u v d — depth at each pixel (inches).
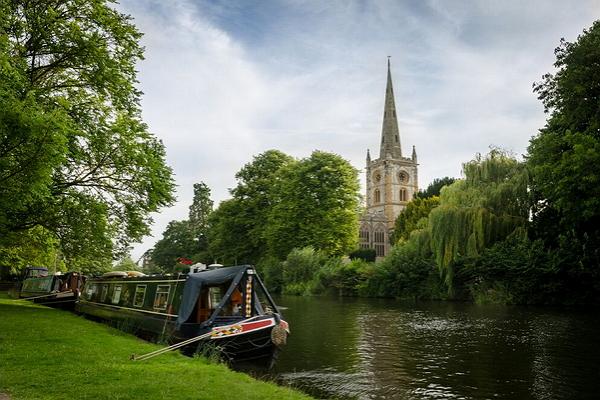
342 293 2128.4
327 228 2167.8
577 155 976.3
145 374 395.2
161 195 927.0
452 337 824.3
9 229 828.0
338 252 2251.5
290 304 1636.3
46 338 575.8
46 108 756.6
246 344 589.3
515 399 470.3
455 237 1569.9
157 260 4210.1
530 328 919.7
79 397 318.3
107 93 946.7
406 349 718.5
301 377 554.9
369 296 2014.0
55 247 996.6
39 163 531.5
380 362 630.5
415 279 1823.3
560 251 1405.0
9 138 527.2
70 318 877.2
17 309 1012.5
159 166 916.0
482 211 1549.0
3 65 603.2
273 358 607.8
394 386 514.9
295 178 2249.0
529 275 1451.8
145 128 953.5
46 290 1357.0
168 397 325.1
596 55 1093.1
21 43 825.5
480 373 567.2
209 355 555.5
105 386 348.5
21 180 538.0
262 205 2605.8
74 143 819.4
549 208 1520.7
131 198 925.2
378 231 4687.5
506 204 1579.7
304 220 2220.7
